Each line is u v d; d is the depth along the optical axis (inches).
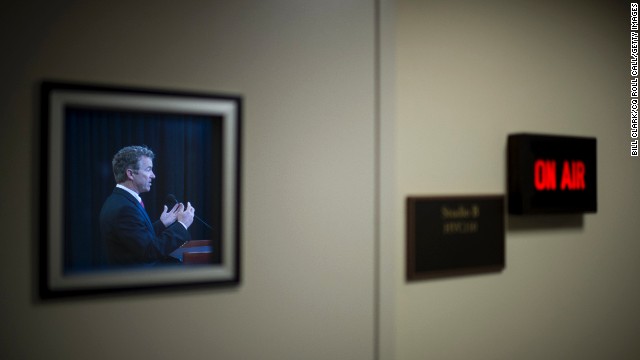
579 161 60.2
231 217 44.2
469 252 55.0
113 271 40.8
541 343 60.4
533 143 57.0
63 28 39.6
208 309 44.0
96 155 41.6
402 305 52.0
